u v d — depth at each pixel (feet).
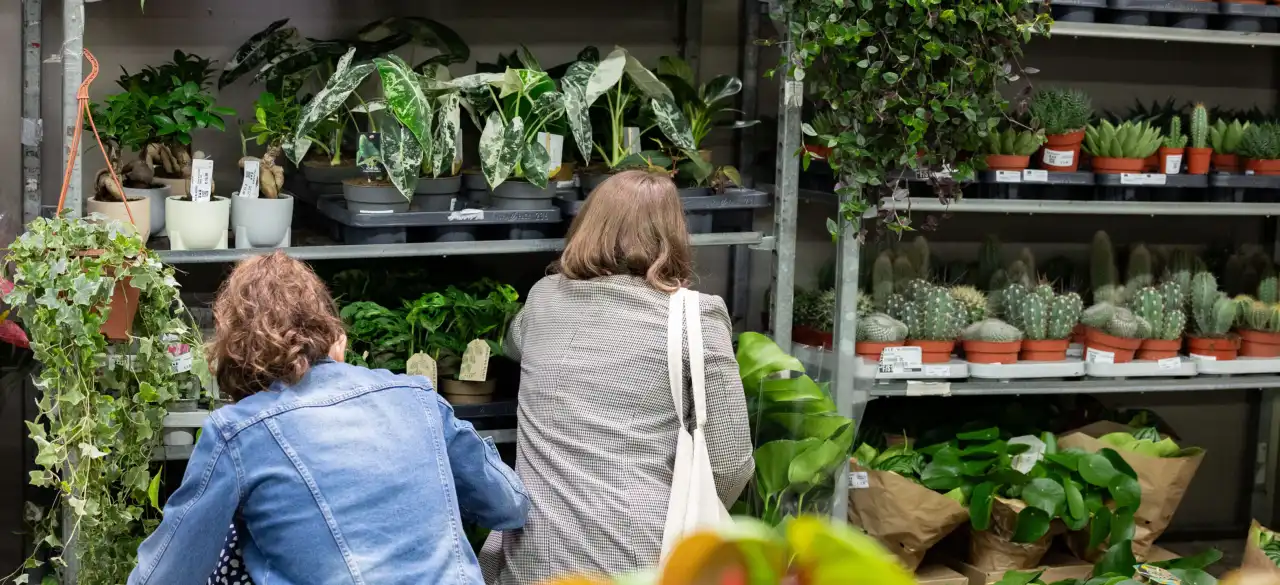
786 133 9.35
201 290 10.34
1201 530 13.35
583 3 10.96
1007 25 9.13
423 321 8.74
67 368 7.05
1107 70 12.43
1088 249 12.76
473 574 5.85
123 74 9.79
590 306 7.47
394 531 5.58
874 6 8.94
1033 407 12.16
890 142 9.25
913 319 10.43
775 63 11.46
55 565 8.34
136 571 5.52
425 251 8.63
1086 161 11.19
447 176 8.91
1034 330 10.67
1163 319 10.98
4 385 8.64
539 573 6.93
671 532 6.88
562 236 9.20
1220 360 11.17
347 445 5.61
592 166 9.77
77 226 7.00
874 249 11.20
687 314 7.29
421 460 5.82
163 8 9.88
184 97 8.43
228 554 5.76
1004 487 10.48
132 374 7.54
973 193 10.53
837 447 8.91
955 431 11.50
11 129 9.76
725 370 7.34
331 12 10.34
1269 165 10.97
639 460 7.11
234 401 5.89
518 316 8.09
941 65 9.21
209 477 5.44
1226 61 12.79
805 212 11.98
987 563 10.55
